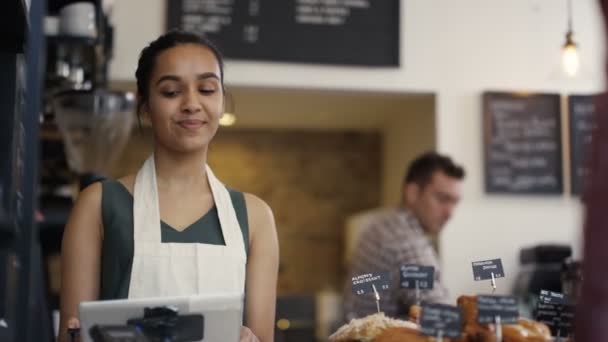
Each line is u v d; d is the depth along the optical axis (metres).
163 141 1.55
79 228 1.53
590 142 0.92
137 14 3.93
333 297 5.38
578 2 4.25
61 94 2.88
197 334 1.25
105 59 3.48
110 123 2.95
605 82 0.92
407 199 3.11
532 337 1.26
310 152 5.73
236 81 3.98
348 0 4.07
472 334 1.28
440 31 4.17
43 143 3.29
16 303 2.05
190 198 1.56
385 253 2.91
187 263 1.50
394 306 2.65
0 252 1.86
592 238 0.87
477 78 4.18
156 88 1.54
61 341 1.49
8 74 1.90
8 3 1.63
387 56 4.08
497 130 4.15
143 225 1.51
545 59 4.22
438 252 4.10
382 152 5.70
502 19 4.22
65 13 2.86
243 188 5.65
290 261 5.66
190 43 1.56
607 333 0.84
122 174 5.48
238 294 1.28
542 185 4.16
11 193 1.88
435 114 4.16
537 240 4.13
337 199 5.72
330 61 4.03
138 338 1.20
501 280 3.80
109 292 1.50
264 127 5.63
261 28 3.98
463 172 3.10
